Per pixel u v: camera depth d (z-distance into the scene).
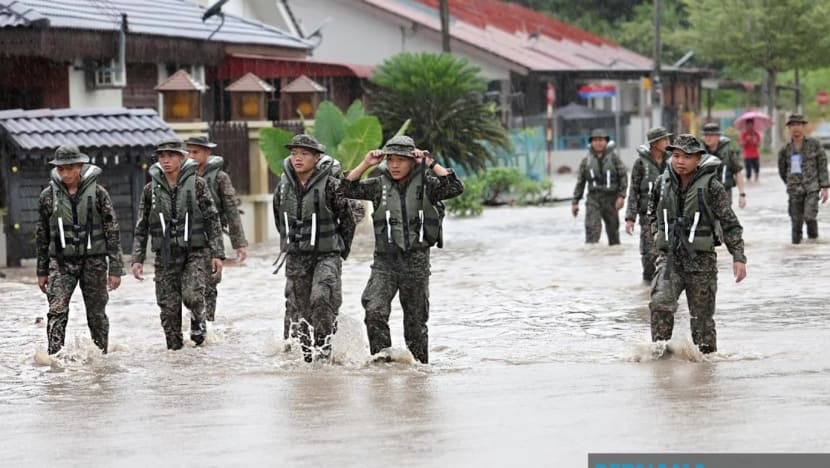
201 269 28.64
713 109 169.88
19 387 24.30
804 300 33.84
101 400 22.61
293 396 22.19
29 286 41.44
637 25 164.75
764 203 70.38
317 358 26.08
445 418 19.73
